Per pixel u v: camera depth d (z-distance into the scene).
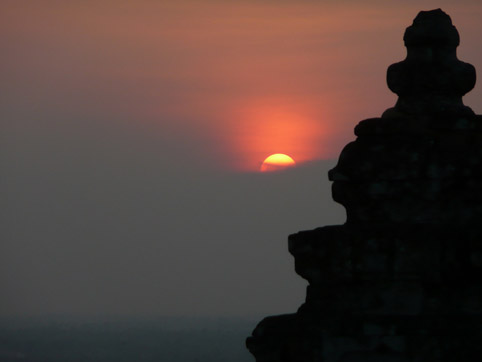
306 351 23.80
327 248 24.06
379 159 23.97
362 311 23.59
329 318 23.70
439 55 24.58
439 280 23.19
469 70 24.55
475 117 24.06
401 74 24.66
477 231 23.08
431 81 24.42
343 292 23.94
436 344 22.83
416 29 24.62
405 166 23.80
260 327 24.84
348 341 23.36
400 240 23.33
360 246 23.55
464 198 23.72
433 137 23.94
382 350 23.12
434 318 23.03
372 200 24.14
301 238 24.59
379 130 24.25
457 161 23.56
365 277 23.58
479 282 23.30
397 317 23.17
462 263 23.09
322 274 24.23
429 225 23.48
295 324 24.28
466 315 23.12
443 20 24.59
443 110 24.28
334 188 24.75
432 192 23.67
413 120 24.09
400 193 23.91
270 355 24.41
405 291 23.34
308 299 24.66
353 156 24.30
